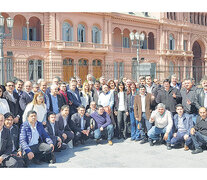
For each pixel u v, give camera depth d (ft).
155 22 114.21
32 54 81.56
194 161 22.24
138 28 110.73
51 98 26.81
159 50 117.91
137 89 33.24
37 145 21.61
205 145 25.43
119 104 30.60
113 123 29.53
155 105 28.96
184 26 124.57
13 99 24.27
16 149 22.29
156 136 27.37
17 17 83.56
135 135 30.14
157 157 23.52
